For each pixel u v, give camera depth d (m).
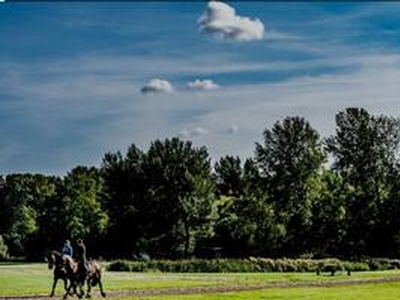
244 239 125.75
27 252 155.38
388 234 126.81
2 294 50.44
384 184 143.75
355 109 159.38
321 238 127.62
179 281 67.12
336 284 64.19
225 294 49.78
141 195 138.75
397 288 56.91
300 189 148.25
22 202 167.38
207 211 126.00
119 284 62.00
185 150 140.00
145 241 133.38
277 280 70.81
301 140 149.88
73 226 146.88
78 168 168.25
